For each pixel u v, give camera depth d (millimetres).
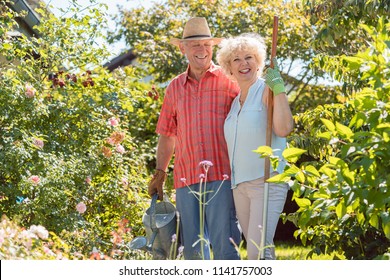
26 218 8031
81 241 7875
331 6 8430
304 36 16641
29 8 11570
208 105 6477
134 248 6535
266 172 5738
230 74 6234
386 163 4336
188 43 6598
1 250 4988
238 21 16672
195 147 6473
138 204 8992
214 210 6355
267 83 5773
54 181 8031
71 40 10062
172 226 6551
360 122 4457
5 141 8180
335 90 16984
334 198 4562
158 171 6984
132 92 10250
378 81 4371
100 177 9109
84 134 9148
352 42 10047
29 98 8602
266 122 5984
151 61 17031
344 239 6816
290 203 15289
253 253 5863
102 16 10266
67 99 9312
